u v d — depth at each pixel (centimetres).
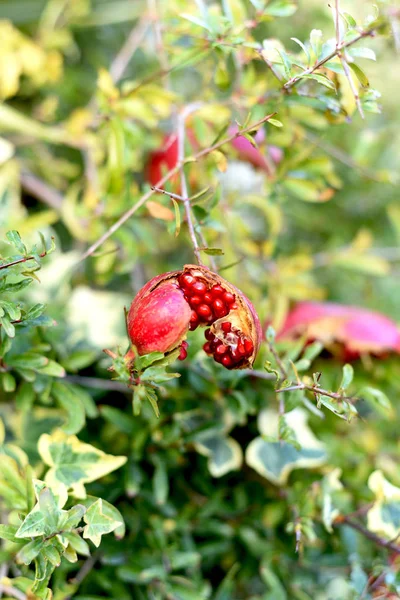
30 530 67
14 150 96
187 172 81
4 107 90
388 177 87
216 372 79
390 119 102
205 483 84
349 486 86
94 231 85
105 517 68
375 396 72
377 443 92
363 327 86
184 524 81
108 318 89
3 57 92
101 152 91
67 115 103
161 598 77
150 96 84
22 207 95
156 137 89
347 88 77
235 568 80
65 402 75
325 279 108
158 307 65
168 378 66
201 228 76
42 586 67
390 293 107
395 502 78
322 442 87
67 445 73
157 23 86
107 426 82
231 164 92
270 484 86
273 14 79
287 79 73
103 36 106
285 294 90
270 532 84
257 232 105
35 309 69
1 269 68
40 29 99
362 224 107
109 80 83
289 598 82
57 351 80
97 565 79
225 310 67
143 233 85
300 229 108
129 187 84
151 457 80
